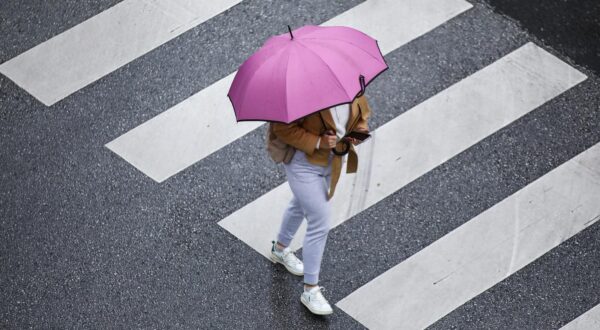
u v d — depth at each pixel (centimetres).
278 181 1708
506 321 1559
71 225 1680
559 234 1631
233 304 1591
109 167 1738
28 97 1825
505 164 1708
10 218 1692
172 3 1914
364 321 1566
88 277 1627
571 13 1869
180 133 1766
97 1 1931
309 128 1357
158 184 1712
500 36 1845
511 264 1606
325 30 1379
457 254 1620
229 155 1738
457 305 1572
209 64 1844
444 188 1686
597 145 1723
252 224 1666
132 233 1666
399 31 1856
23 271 1638
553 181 1688
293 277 1612
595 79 1795
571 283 1589
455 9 1875
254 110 1323
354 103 1373
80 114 1798
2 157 1759
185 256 1639
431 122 1753
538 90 1781
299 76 1312
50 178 1731
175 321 1579
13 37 1895
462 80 1797
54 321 1588
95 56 1864
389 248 1634
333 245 1639
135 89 1820
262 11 1895
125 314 1589
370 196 1681
